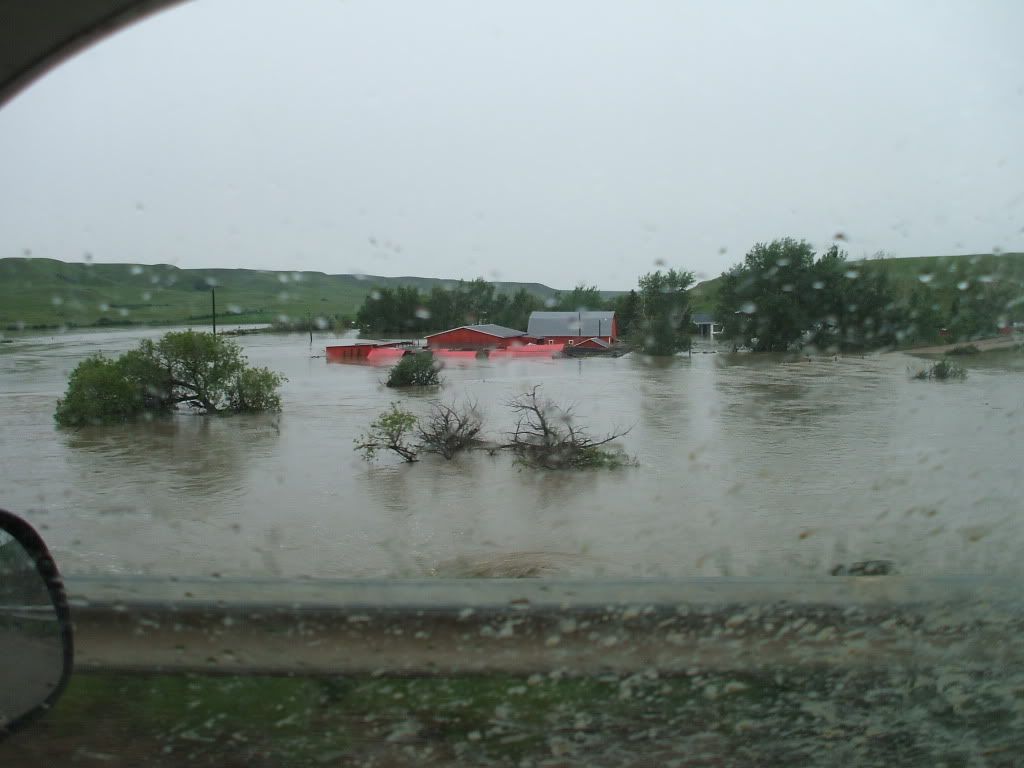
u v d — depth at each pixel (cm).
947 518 691
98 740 211
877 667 248
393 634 263
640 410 1580
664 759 204
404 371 2130
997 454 1006
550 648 259
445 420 1280
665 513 798
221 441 1349
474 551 666
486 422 1466
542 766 201
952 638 265
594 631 265
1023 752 203
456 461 1154
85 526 770
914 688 236
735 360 2259
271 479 1031
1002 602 289
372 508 855
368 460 1168
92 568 608
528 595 283
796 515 754
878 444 1134
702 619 268
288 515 823
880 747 208
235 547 683
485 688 238
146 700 231
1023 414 1281
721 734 215
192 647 261
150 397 1689
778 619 272
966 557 522
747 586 294
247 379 1730
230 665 251
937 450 1062
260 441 1345
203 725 220
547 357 2830
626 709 227
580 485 973
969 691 234
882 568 495
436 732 217
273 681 243
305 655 256
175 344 1716
